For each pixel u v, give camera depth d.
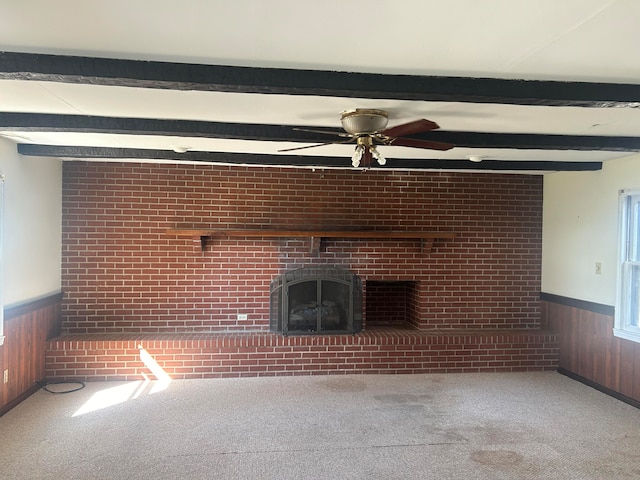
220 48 1.89
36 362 4.32
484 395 4.32
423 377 4.84
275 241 5.11
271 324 5.11
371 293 5.86
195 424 3.61
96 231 4.86
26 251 4.09
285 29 1.72
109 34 1.76
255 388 4.44
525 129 3.28
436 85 2.20
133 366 4.63
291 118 3.00
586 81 2.27
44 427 3.52
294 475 2.87
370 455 3.14
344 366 4.88
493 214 5.39
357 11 1.57
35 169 4.23
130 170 4.89
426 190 5.29
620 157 4.28
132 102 2.66
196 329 5.01
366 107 2.71
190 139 3.60
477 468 2.97
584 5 1.51
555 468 2.98
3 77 2.00
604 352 4.46
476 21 1.64
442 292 5.34
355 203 5.20
